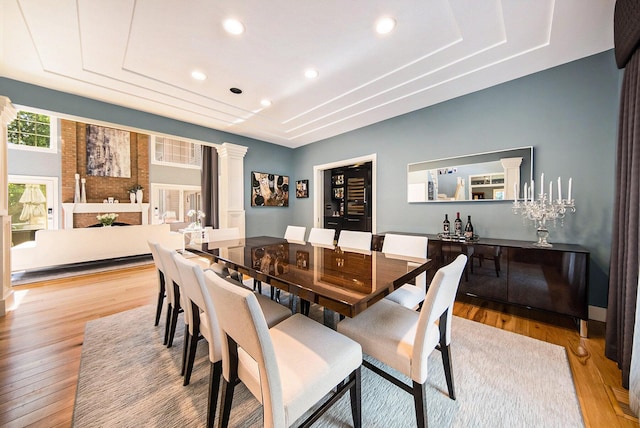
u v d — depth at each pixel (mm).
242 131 4379
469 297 2895
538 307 2186
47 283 3420
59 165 6523
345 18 1796
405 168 3570
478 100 2877
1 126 2453
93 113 3055
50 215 6438
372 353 1246
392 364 1175
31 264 3705
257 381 977
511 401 1363
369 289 1222
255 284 3045
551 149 2439
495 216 2785
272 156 5148
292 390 917
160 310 2256
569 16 1758
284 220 5383
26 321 2318
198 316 1484
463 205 3027
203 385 1511
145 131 3488
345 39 2020
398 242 2314
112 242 4410
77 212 6668
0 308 2402
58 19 1767
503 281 2355
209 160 6848
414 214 3482
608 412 1290
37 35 1933
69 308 2617
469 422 1232
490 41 2043
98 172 7141
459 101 3027
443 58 2277
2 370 1640
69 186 6652
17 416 1286
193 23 1833
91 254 4211
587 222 2281
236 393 1452
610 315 1726
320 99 3109
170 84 2721
